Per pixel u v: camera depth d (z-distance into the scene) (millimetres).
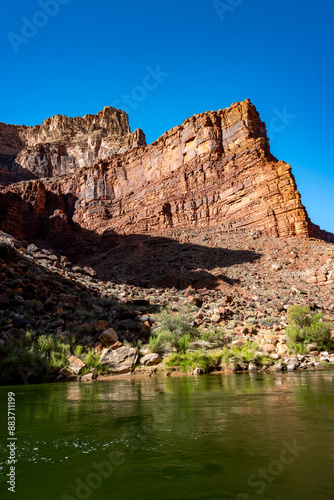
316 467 2658
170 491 2299
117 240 55312
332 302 25438
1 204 58812
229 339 16781
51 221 61031
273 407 5184
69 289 22062
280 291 28203
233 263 37688
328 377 9766
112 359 12891
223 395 6633
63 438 3643
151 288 31891
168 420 4430
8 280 19141
